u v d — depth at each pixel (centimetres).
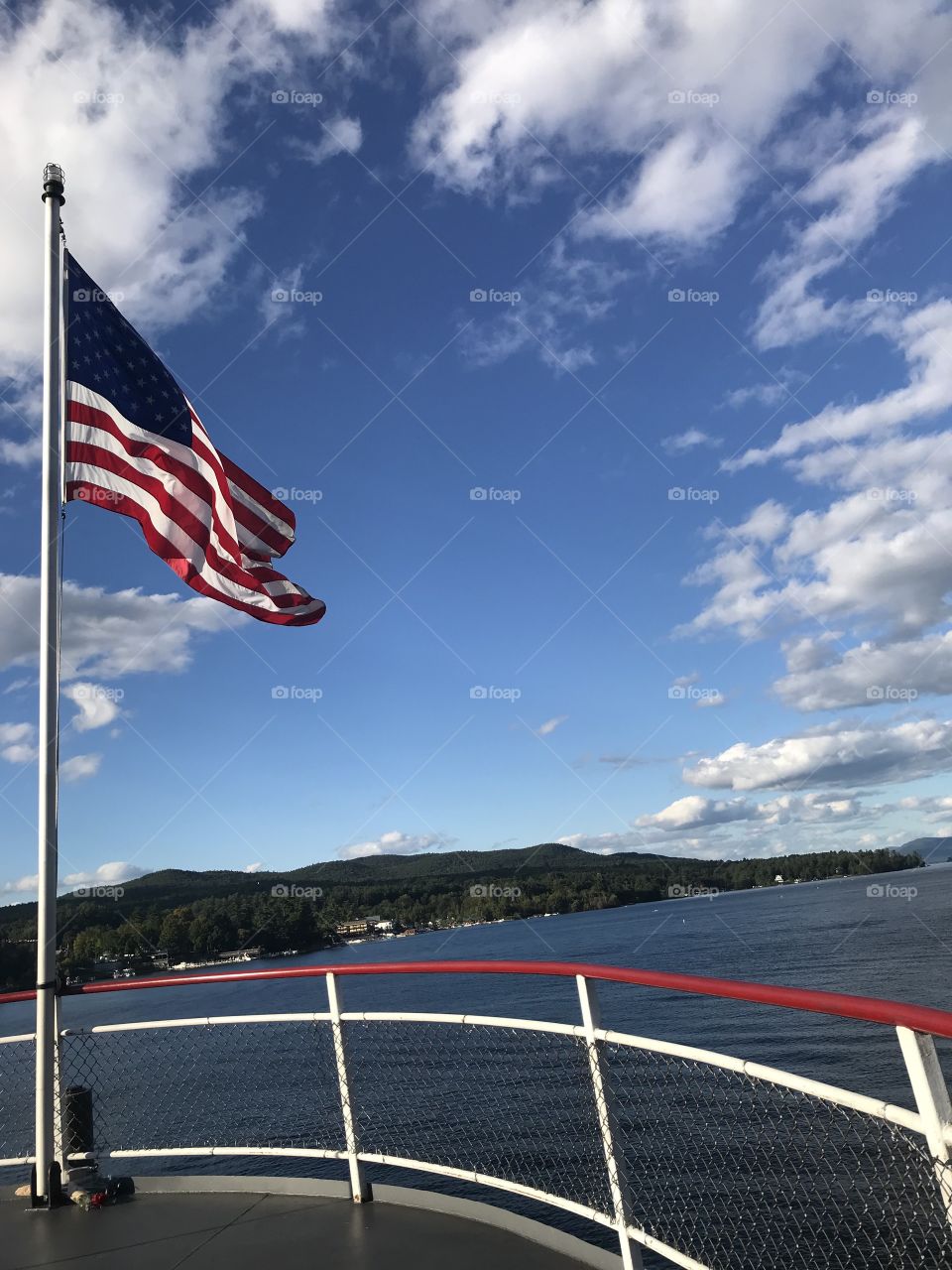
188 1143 1130
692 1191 514
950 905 8169
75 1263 362
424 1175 1266
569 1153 861
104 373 566
